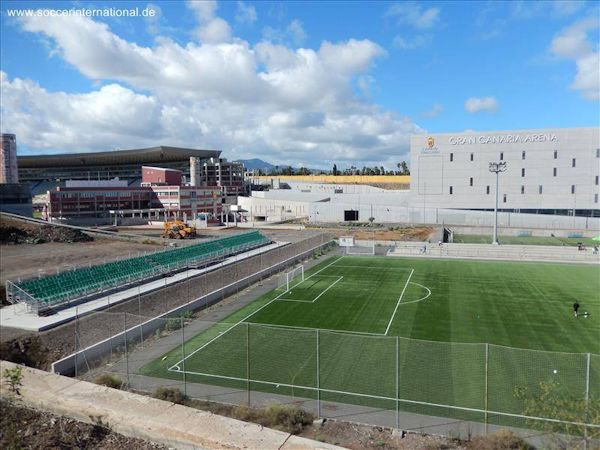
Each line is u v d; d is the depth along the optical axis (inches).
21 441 474.3
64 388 610.9
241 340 1143.0
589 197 4028.1
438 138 4387.3
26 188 3745.1
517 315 1387.8
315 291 1739.7
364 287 1804.9
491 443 629.0
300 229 3897.6
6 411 542.6
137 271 1701.5
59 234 2645.2
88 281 1488.7
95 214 4527.6
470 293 1686.8
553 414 651.5
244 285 1845.5
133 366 988.6
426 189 4456.2
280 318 1379.2
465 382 876.6
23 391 597.9
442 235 3326.8
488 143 4247.0
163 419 525.0
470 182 4320.9
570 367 948.0
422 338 1176.2
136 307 1359.5
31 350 1018.1
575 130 4018.2
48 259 2041.1
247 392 848.3
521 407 771.4
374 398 819.4
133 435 506.6
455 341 1152.2
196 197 5108.3
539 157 4124.0
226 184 7613.2
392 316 1385.3
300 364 983.0
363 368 956.6
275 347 1091.3
